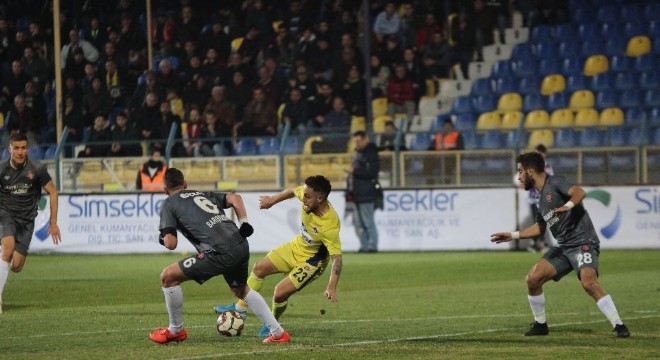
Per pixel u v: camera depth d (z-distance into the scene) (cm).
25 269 3338
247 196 3900
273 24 4859
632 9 4919
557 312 2111
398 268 3244
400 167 3912
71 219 3994
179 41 4753
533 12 4966
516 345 1625
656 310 2120
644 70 4625
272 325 1636
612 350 1564
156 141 3953
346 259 3569
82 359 1474
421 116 4556
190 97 4494
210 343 1636
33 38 4719
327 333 1784
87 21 4722
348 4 4791
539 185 1731
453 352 1545
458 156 3869
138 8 4791
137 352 1538
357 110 4434
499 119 4472
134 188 4053
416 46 4688
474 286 2722
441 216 3834
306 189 1683
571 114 4409
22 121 4538
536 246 3722
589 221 1720
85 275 3119
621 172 3753
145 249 3941
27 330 1833
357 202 3819
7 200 2138
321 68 4506
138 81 4603
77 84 4528
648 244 3700
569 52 4794
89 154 4081
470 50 4794
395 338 1712
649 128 3812
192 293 2591
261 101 4300
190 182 3991
